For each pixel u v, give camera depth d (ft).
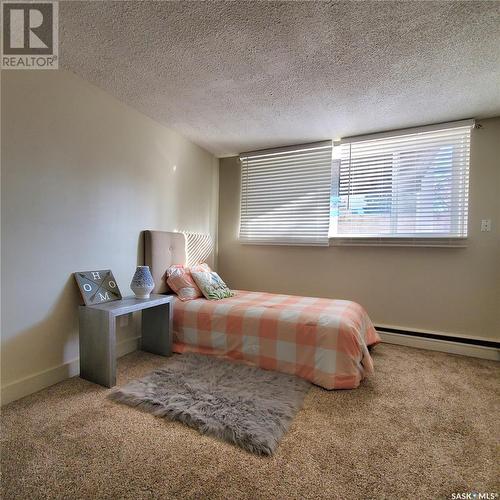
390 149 9.55
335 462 4.04
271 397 5.56
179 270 9.09
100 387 6.02
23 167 5.62
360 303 10.02
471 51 5.49
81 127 6.72
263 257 11.69
